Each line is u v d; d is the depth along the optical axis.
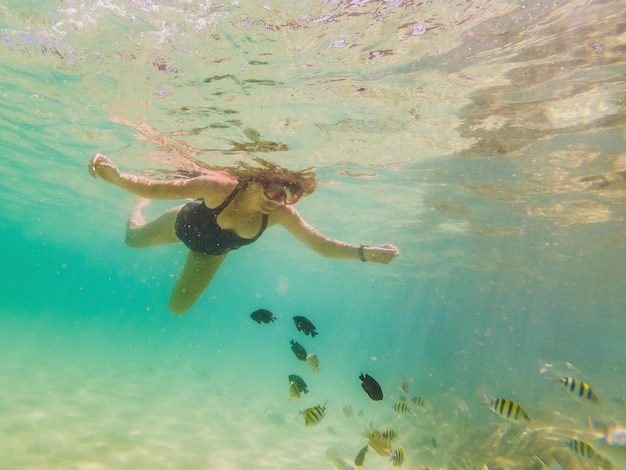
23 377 4.18
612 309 10.54
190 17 1.72
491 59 1.88
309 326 1.55
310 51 1.86
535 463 2.48
